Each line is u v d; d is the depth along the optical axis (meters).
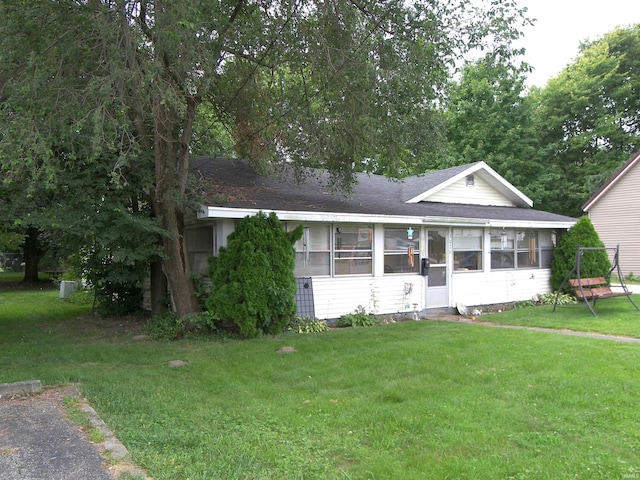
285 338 9.02
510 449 4.00
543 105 32.81
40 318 11.95
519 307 13.79
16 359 7.36
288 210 9.80
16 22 6.70
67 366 6.93
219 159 13.62
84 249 10.42
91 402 5.22
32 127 6.46
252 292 8.98
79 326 10.70
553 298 14.45
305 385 5.96
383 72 8.21
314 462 3.77
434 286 12.70
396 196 14.26
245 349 8.05
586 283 12.31
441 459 3.81
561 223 14.80
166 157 8.62
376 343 8.45
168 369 6.75
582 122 31.98
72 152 7.19
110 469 3.55
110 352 7.84
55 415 4.74
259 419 4.77
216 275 9.22
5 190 8.03
